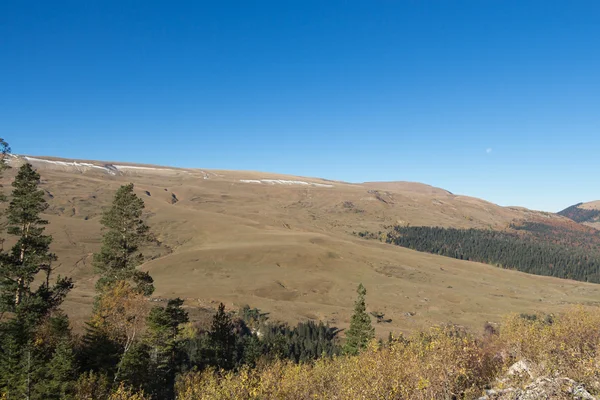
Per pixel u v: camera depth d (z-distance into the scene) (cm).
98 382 2484
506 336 1914
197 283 10350
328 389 1548
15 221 3597
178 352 4031
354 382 1385
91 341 3028
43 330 3070
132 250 4222
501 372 1388
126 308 3266
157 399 3062
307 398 1545
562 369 1243
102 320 3155
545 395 1087
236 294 9381
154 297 7288
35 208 3659
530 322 2191
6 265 3462
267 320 7062
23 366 2262
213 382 1923
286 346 5056
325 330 6869
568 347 1494
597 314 2042
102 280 4012
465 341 1473
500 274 16250
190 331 4953
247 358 4269
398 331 7075
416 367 1309
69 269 10088
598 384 1124
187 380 2769
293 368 1875
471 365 1391
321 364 1889
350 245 16412
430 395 1216
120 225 4166
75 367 2455
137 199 4244
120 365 2842
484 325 8069
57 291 3791
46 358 2711
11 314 3828
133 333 3197
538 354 1463
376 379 1341
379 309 9425
